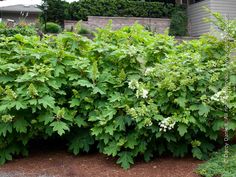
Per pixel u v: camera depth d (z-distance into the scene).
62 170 4.35
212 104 4.43
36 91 4.24
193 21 17.14
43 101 4.26
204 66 4.55
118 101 4.53
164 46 5.14
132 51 4.74
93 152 5.02
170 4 17.22
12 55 4.95
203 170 3.98
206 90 4.54
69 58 4.91
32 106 4.26
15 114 4.45
